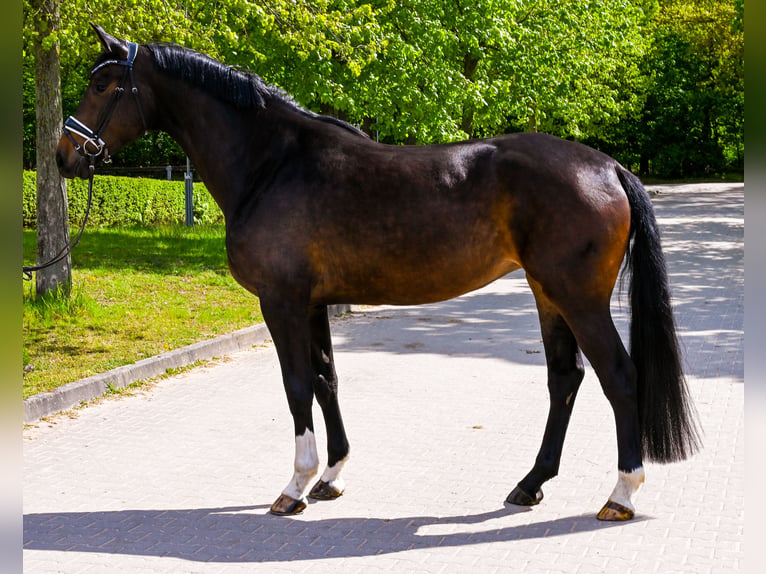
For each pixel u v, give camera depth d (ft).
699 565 13.65
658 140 141.18
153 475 18.48
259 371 27.94
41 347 28.48
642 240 15.40
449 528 15.40
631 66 106.83
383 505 16.57
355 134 16.22
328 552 14.49
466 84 53.06
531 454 19.42
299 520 15.92
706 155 142.72
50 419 22.59
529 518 15.78
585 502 16.49
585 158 15.25
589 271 14.84
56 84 32.99
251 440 20.88
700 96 137.18
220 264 46.09
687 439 15.64
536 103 67.97
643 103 116.06
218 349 30.14
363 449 19.95
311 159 15.72
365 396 24.62
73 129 16.29
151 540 15.11
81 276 40.01
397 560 14.11
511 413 22.70
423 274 15.39
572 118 87.92
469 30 54.19
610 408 22.84
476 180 15.20
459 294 15.85
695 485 17.20
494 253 15.40
